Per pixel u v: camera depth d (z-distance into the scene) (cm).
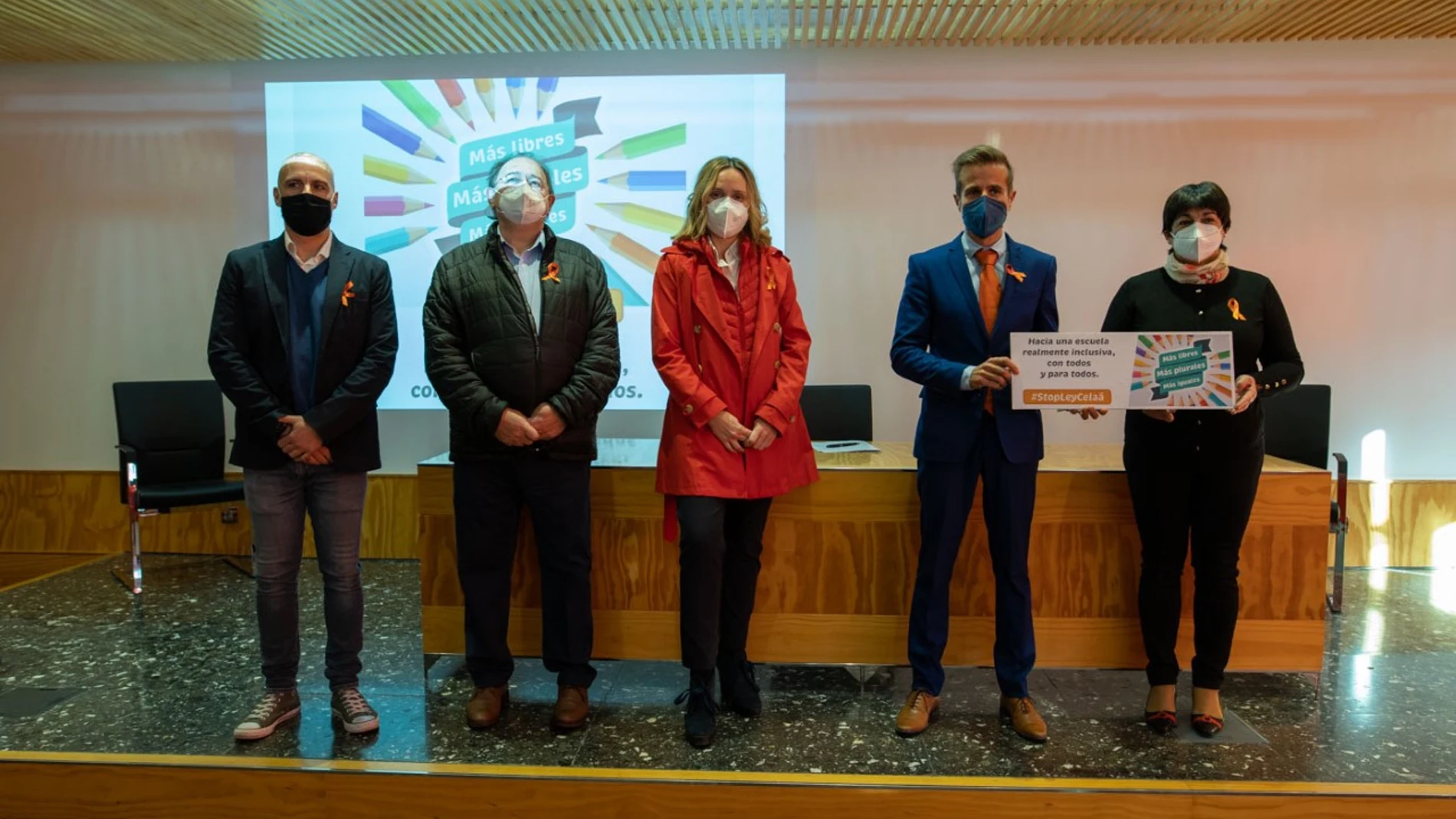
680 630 215
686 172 380
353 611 219
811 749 208
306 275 212
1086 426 383
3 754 201
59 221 396
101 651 275
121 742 209
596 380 212
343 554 216
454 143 381
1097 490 244
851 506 248
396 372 388
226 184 391
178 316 397
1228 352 201
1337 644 283
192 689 244
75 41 361
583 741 212
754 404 212
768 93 377
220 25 346
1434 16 336
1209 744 211
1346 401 378
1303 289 375
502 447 210
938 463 212
